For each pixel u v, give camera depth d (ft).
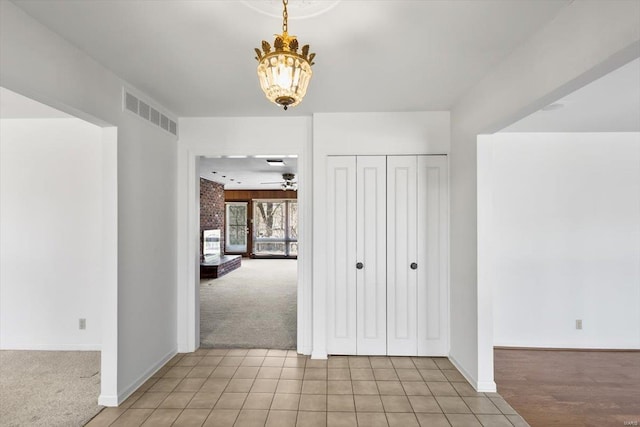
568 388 9.04
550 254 12.04
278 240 37.65
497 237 12.10
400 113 10.78
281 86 4.40
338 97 9.53
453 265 10.37
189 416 7.57
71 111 6.90
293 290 20.97
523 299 12.02
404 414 7.68
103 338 7.99
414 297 10.83
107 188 8.00
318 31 6.16
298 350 11.12
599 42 4.79
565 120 10.58
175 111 10.73
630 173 12.05
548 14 5.66
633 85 7.76
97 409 7.80
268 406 7.98
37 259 11.46
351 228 10.91
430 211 10.81
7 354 11.02
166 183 10.52
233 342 12.09
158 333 10.00
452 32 6.23
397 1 5.29
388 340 10.85
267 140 11.29
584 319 11.93
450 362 10.43
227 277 25.54
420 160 10.82
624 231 12.01
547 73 5.95
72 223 11.49
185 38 6.41
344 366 10.13
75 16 5.72
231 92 9.14
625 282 11.93
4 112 10.86
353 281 10.89
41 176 11.51
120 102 8.18
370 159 10.90
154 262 9.78
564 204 12.07
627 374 9.91
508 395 8.63
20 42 5.58
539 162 12.10
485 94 8.21
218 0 5.24
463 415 7.66
